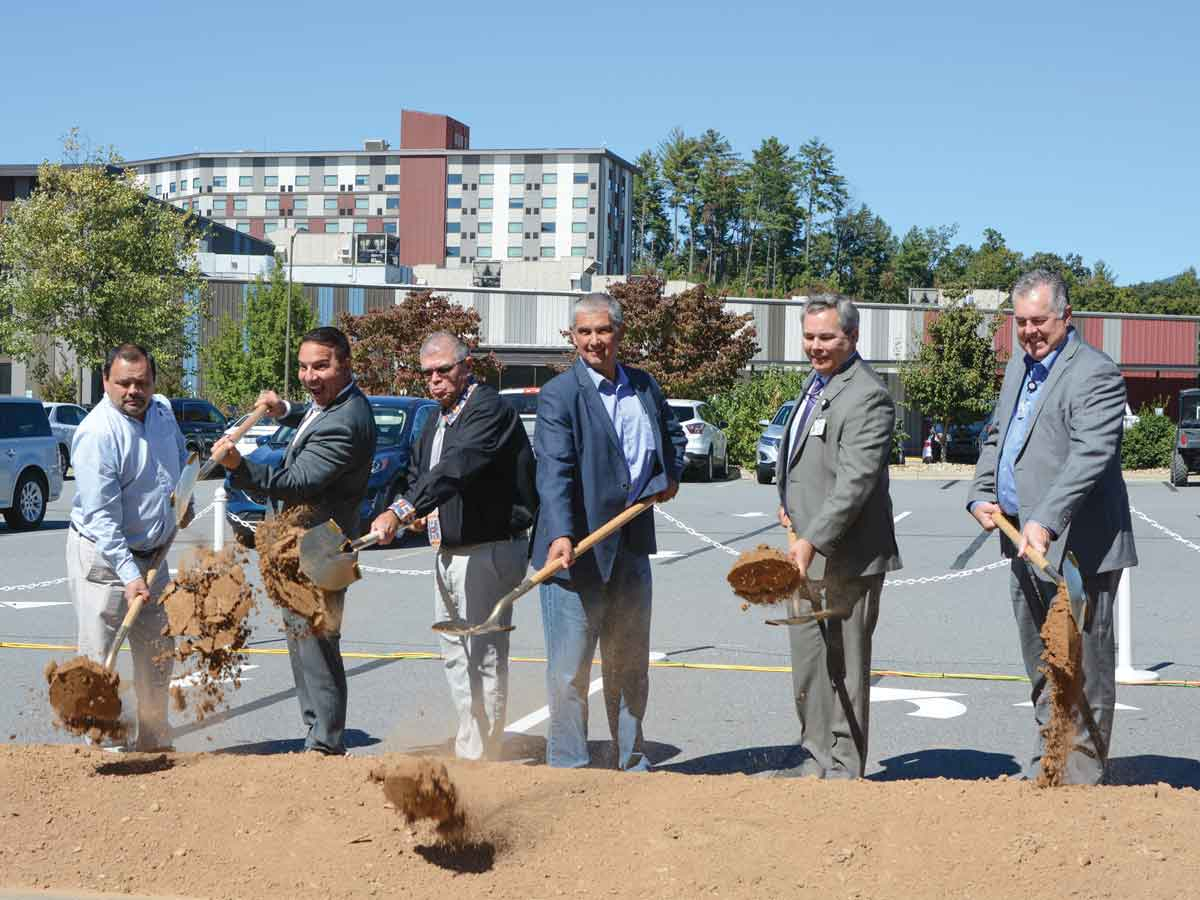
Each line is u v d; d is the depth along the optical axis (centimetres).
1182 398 2839
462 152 14038
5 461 1703
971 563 1430
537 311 4819
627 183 14688
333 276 8325
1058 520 449
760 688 770
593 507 516
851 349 491
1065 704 433
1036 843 379
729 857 384
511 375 4666
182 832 411
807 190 15075
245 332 4944
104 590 534
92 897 375
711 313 3738
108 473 526
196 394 4978
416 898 373
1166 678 805
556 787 435
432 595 1157
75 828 414
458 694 558
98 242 3997
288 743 631
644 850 391
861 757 495
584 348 520
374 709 708
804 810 407
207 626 471
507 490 553
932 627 1002
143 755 476
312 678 534
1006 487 494
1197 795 413
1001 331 4388
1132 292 13062
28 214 3969
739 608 1093
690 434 2897
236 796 434
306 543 472
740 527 1830
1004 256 15088
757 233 14938
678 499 2344
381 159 14525
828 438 488
